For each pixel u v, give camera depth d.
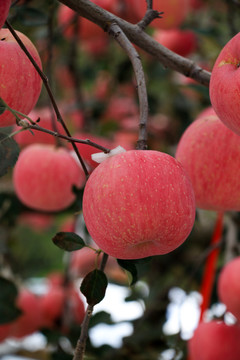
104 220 0.64
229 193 0.74
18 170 0.98
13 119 0.69
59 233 0.70
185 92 1.45
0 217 1.23
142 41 0.75
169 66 0.76
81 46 1.53
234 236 1.08
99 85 1.60
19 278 1.29
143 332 1.14
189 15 1.42
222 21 1.42
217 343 0.95
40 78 0.70
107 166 0.65
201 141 0.75
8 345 1.31
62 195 0.97
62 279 1.31
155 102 1.45
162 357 1.14
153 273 1.31
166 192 0.63
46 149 0.99
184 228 0.64
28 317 1.21
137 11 1.08
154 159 0.65
